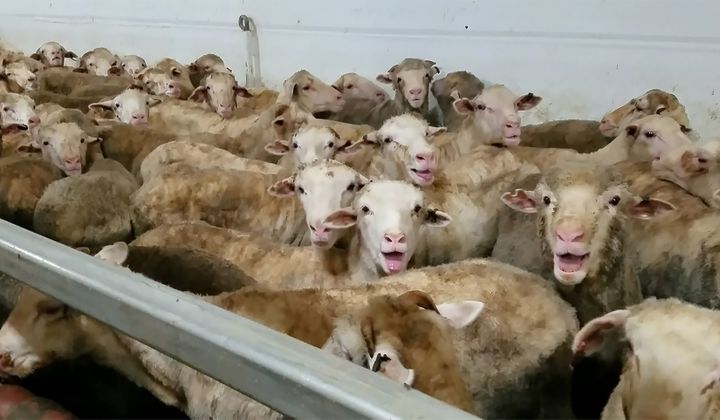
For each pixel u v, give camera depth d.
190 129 7.04
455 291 3.10
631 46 5.82
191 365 1.68
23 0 12.12
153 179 4.77
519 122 5.36
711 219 3.87
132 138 6.14
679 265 3.86
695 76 5.59
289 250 3.90
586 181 3.23
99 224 4.61
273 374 1.50
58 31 11.59
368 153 5.05
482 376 2.92
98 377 3.34
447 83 6.60
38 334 3.18
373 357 2.34
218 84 7.00
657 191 4.30
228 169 4.89
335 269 3.81
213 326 1.62
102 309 1.87
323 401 1.42
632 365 2.43
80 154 5.68
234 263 3.84
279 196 4.28
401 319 2.39
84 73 9.30
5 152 6.29
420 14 6.95
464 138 5.63
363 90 7.16
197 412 2.98
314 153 5.00
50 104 7.08
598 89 6.06
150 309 1.73
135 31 10.14
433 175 4.50
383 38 7.27
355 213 3.75
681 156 4.42
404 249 3.49
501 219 4.32
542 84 6.35
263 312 2.83
